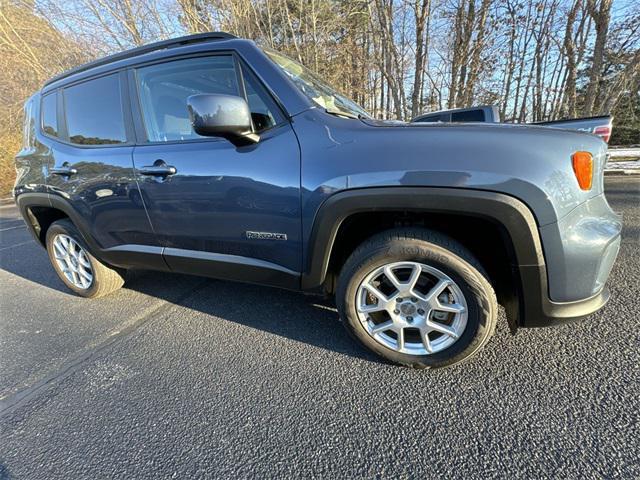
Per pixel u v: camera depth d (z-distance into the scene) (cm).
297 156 167
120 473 136
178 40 206
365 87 1423
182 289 304
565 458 127
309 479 128
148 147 210
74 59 1215
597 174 150
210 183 188
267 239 183
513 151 139
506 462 128
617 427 137
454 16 1171
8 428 163
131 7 1045
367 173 152
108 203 232
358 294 178
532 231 139
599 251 143
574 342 189
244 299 276
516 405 152
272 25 1103
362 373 181
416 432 144
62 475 137
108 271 287
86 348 226
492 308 160
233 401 169
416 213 167
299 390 172
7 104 1302
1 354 227
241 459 138
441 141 147
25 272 402
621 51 1024
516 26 1219
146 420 162
